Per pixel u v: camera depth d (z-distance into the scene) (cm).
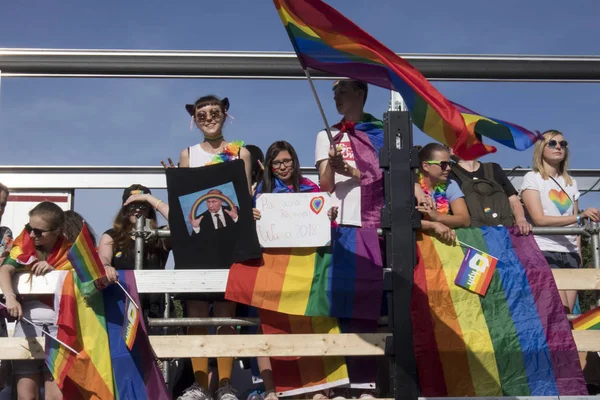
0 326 493
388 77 472
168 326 486
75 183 746
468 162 584
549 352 476
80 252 462
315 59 475
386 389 521
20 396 475
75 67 544
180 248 489
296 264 489
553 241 557
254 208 492
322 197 490
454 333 477
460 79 567
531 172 584
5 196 550
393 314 455
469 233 506
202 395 482
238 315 529
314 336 468
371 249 495
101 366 461
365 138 539
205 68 556
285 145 527
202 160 534
